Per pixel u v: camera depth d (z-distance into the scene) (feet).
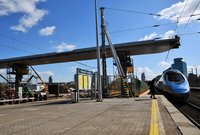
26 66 221.87
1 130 30.09
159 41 143.33
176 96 95.40
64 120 37.81
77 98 82.89
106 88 110.73
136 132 27.55
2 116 45.42
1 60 205.36
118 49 148.36
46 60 199.62
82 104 71.46
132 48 149.18
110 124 33.17
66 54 177.47
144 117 39.68
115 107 57.57
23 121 37.76
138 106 58.75
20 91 140.15
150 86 89.40
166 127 32.01
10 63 211.61
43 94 146.82
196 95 166.40
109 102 75.56
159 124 33.19
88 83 109.81
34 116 44.04
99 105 64.80
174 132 28.71
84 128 30.50
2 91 148.15
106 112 47.42
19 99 123.13
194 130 29.76
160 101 76.18
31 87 187.42
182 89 95.50
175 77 100.99
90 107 59.52
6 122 36.99
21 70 216.95
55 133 27.61
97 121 36.06
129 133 27.07
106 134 26.76
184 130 29.68
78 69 97.71
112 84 128.16
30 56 193.06
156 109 51.37
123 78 110.73
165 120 37.99
